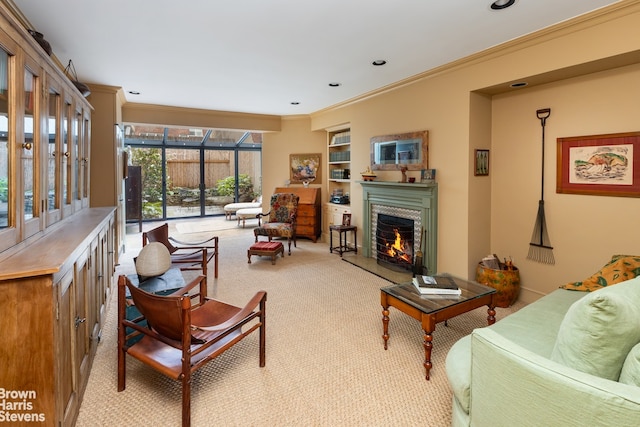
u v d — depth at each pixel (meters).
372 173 4.92
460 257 3.69
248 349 2.52
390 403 1.93
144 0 2.33
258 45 3.13
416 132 4.15
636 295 1.30
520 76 3.04
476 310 3.26
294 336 2.73
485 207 3.74
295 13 2.52
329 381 2.14
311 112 6.56
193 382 2.12
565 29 2.69
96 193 4.52
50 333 1.42
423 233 4.07
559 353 1.25
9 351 1.37
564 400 1.02
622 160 2.77
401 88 4.39
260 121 6.79
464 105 3.57
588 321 1.12
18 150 1.65
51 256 1.58
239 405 1.91
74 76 4.02
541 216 3.34
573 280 3.14
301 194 6.71
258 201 9.73
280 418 1.81
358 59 3.52
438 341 2.64
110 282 3.39
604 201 2.90
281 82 4.38
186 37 2.96
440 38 2.98
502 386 1.21
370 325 2.92
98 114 4.49
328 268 4.64
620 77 2.74
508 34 2.91
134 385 2.08
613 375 1.12
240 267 4.68
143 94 5.01
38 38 2.39
